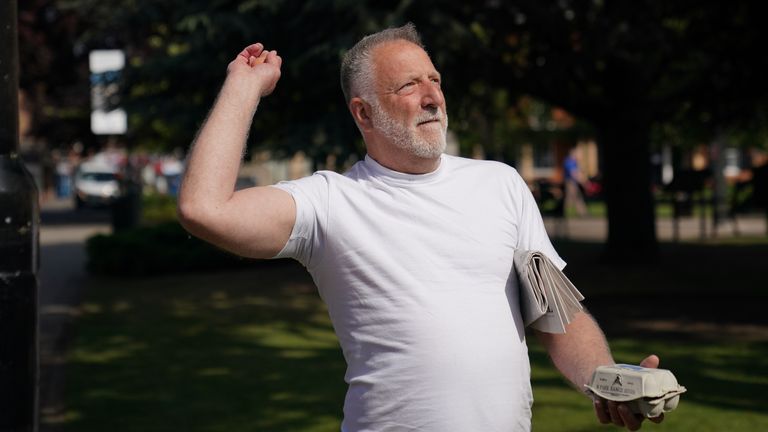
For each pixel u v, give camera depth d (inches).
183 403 300.4
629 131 633.0
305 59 499.2
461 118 641.6
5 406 130.2
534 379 322.3
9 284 131.0
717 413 274.5
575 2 522.3
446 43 498.6
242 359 369.4
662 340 392.2
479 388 113.9
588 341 122.6
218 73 544.1
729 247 756.6
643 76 622.5
